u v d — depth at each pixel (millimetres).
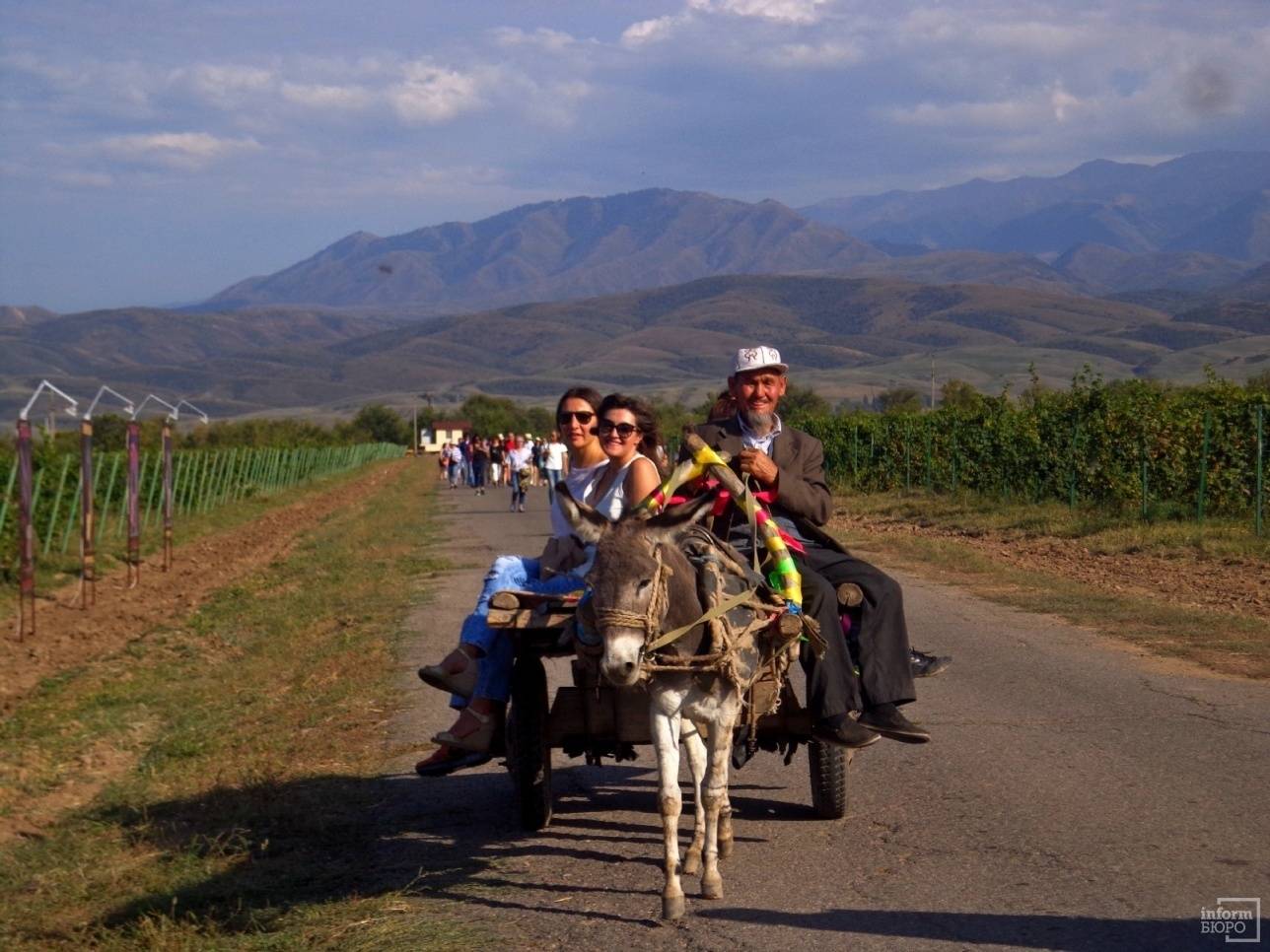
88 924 6262
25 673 13617
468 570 21062
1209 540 19797
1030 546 21609
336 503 44031
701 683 6113
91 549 18859
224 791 8531
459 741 7641
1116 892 5941
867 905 5973
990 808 7410
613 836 7367
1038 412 28906
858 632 7195
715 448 7609
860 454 38625
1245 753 8422
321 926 5965
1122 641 12773
